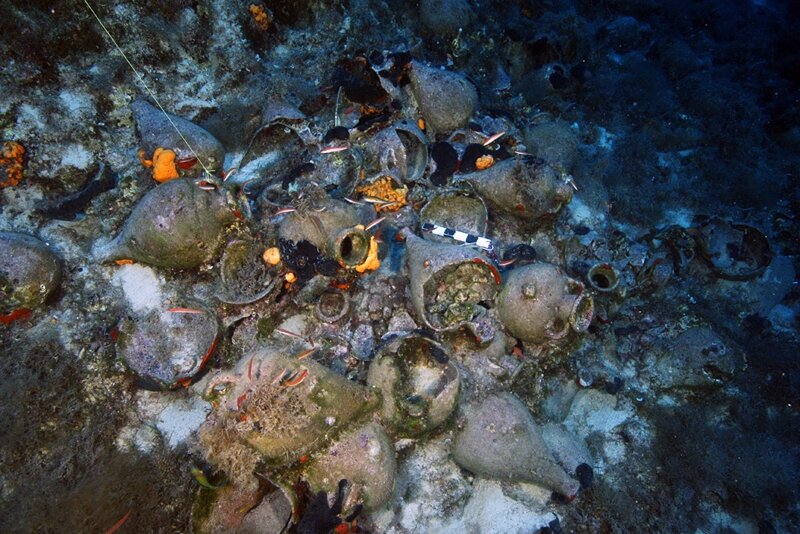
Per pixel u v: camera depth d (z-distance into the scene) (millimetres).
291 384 1243
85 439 1456
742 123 2512
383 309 1592
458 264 1515
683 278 1989
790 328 1964
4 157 1606
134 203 1729
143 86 1873
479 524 1481
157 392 1532
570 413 1684
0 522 1322
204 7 1981
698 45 2990
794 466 1643
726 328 1883
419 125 1937
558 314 1476
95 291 1604
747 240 2010
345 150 1795
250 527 1300
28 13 1678
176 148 1652
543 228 1866
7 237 1488
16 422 1417
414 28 2289
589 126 2377
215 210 1486
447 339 1526
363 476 1270
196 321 1495
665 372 1753
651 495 1591
